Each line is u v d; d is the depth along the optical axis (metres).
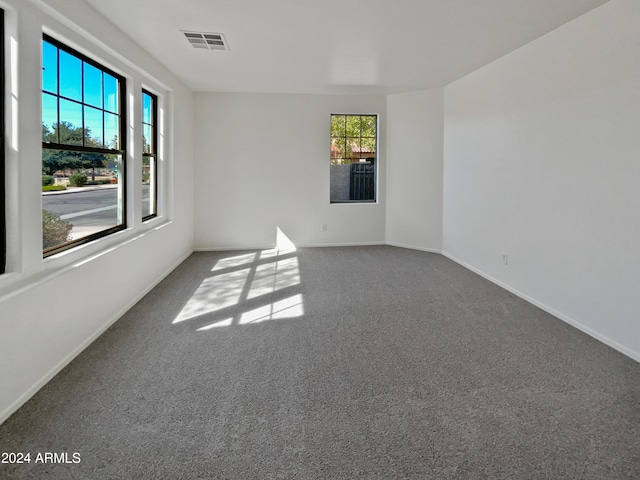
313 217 6.95
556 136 3.68
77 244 3.17
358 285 4.73
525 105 4.15
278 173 6.79
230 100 6.56
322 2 3.13
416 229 6.76
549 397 2.37
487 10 3.26
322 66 4.95
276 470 1.78
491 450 1.91
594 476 1.75
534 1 3.08
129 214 4.09
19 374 2.23
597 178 3.21
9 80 2.30
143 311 3.81
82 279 2.95
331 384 2.52
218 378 2.58
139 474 1.75
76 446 1.92
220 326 3.47
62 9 2.66
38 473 1.74
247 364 2.78
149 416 2.17
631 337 2.91
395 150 6.88
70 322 2.78
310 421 2.13
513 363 2.80
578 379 2.58
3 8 2.26
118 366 2.73
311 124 6.77
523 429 2.07
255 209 6.79
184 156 5.97
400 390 2.45
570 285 3.53
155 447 1.92
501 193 4.65
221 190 6.68
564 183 3.59
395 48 4.25
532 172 4.05
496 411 2.23
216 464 1.81
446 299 4.22
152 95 5.06
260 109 6.64
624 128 2.94
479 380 2.57
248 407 2.26
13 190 2.33
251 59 4.64
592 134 3.25
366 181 7.25
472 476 1.75
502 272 4.66
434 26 3.62
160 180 5.21
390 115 6.88
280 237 6.90
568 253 3.55
